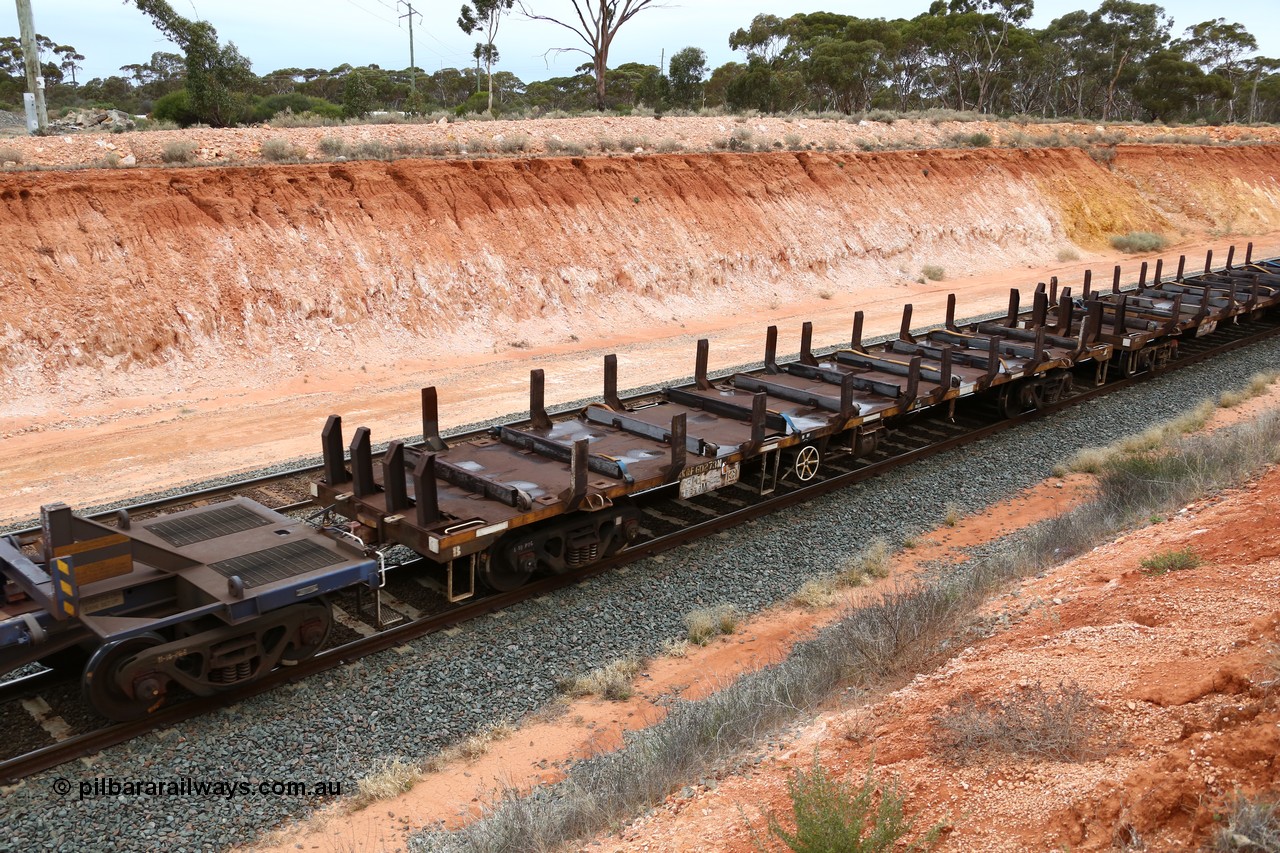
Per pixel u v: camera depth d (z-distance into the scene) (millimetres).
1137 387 18766
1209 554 7715
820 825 4344
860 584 10203
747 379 14117
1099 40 78312
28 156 21297
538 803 6109
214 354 19125
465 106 57594
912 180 38531
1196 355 21141
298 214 21938
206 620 7508
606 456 10727
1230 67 94188
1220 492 10359
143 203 19875
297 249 21422
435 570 10070
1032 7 69688
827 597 9820
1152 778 4383
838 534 11578
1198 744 4582
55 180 19078
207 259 20047
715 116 43000
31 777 6559
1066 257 39906
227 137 25000
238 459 14156
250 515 9102
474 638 8773
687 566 10531
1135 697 5348
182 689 7668
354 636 8672
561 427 12188
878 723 5988
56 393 16922
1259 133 66062
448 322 22734
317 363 20062
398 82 71688
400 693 7840
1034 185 43531
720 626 9312
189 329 19062
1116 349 18688
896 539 11562
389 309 22016
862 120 45719
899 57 71250
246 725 7285
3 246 17828
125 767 6711
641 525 11617
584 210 27281
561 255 25844
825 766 5551
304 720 7402
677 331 25500
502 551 9141
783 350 22750
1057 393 16797
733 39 69062
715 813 5387
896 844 4527
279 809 6434
